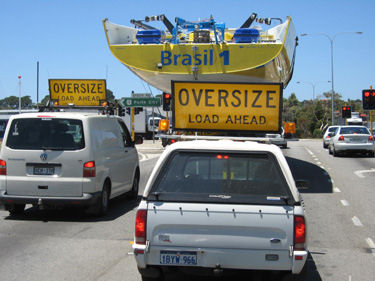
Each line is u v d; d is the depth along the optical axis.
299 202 4.59
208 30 12.48
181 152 4.93
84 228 8.50
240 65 12.16
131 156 11.41
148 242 4.65
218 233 4.59
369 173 17.39
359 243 7.62
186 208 4.62
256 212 4.55
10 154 9.07
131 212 10.03
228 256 4.58
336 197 12.14
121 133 11.09
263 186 4.75
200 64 12.27
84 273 5.93
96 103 15.14
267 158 4.83
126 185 11.05
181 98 7.82
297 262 4.49
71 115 9.16
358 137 24.73
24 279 5.70
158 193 4.71
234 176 4.83
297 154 27.22
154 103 25.66
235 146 4.92
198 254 4.62
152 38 12.51
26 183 9.00
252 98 7.75
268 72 12.35
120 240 7.62
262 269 4.57
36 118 9.15
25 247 7.17
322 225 8.93
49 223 8.95
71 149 9.01
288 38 12.50
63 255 6.74
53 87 15.16
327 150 31.28
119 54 12.50
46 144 9.03
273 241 4.53
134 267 6.18
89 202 8.99
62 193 8.98
